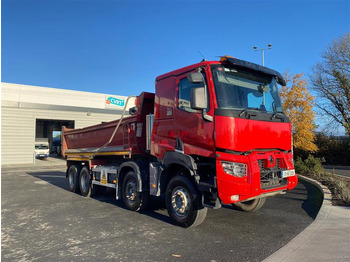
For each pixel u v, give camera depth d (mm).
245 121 4906
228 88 5125
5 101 26562
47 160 31812
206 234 5203
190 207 5344
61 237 5227
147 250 4480
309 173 13656
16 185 12953
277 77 6102
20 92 27328
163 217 6555
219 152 4754
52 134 41875
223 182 4684
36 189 11594
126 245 4727
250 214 6633
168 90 5992
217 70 5129
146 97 7020
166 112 5977
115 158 8641
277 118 5539
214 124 4836
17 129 27156
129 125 7383
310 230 4965
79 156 10195
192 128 5258
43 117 28422
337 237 4555
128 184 7250
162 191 6109
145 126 7109
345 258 3771
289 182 5422
